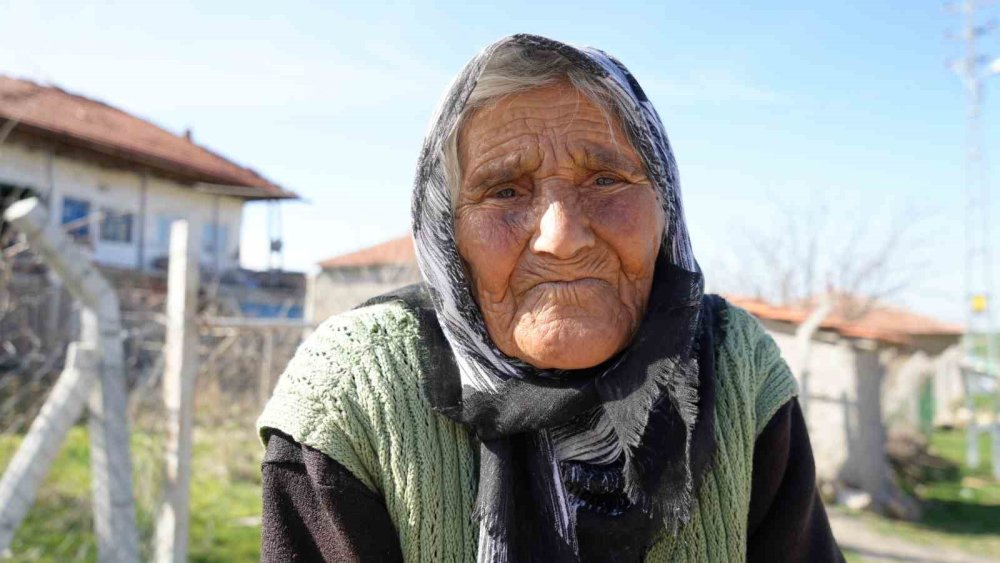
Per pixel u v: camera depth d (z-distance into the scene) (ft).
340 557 3.13
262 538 3.26
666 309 3.22
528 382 3.20
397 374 3.35
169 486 9.50
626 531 3.16
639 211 3.18
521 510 3.17
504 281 3.19
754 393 3.61
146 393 11.57
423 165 3.27
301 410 3.25
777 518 3.66
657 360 3.12
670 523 3.09
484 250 3.18
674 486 3.11
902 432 32.89
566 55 3.07
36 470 7.58
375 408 3.27
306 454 3.21
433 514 3.19
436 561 3.18
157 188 58.23
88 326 8.21
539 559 3.10
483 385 3.24
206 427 20.24
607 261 3.15
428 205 3.33
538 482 3.18
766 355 3.78
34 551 12.67
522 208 3.21
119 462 8.21
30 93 51.42
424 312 3.63
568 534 3.12
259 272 60.44
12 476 7.45
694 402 3.12
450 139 3.30
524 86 3.21
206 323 13.35
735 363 3.61
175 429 9.53
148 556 9.62
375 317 3.57
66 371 7.98
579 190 3.19
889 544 20.58
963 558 19.74
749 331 3.83
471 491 3.28
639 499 3.09
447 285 3.30
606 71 3.14
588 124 3.20
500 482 3.10
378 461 3.26
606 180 3.24
